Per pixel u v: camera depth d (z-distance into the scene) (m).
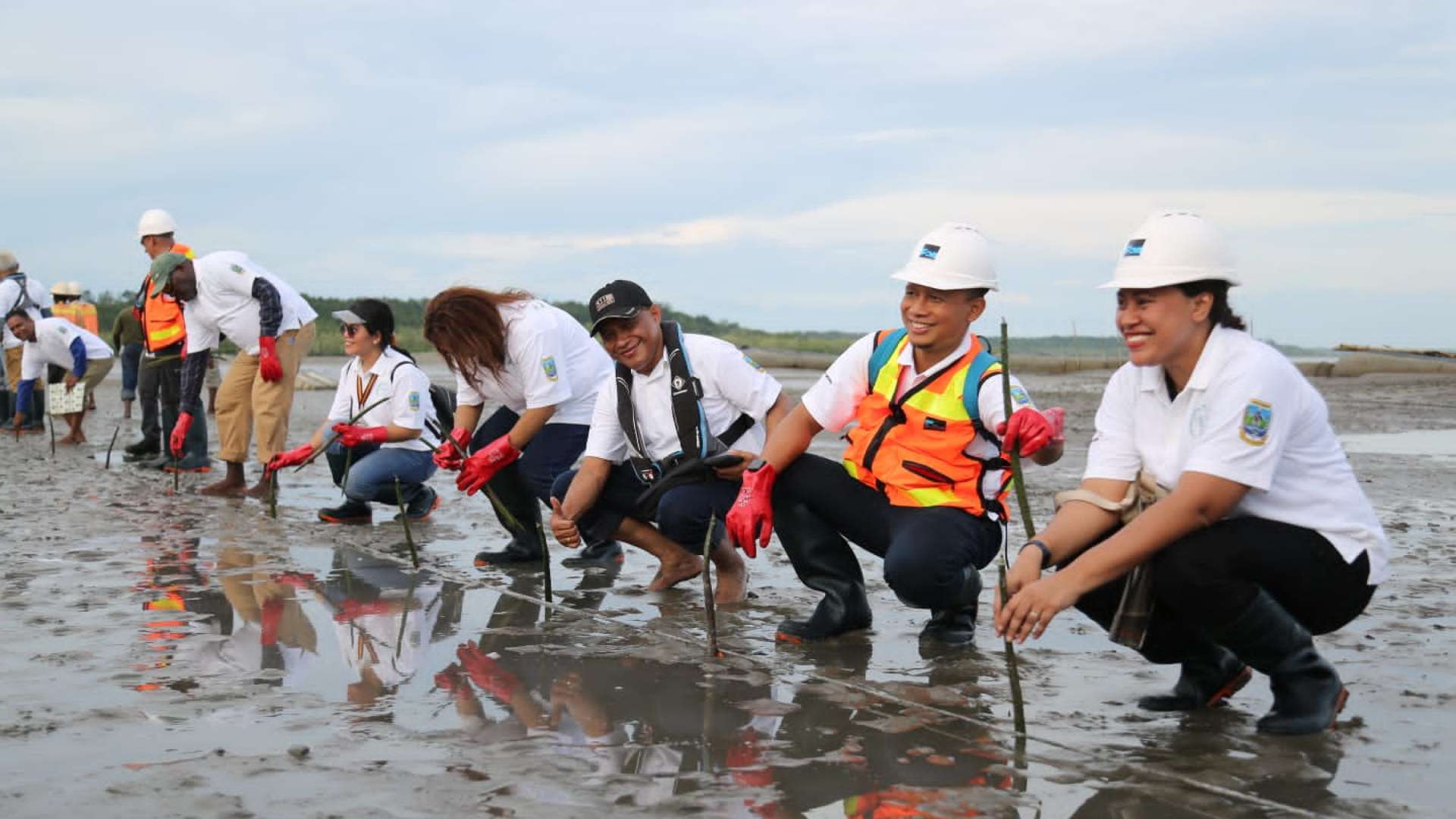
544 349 5.71
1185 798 2.89
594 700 3.68
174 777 2.99
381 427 7.17
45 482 9.05
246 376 8.47
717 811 2.79
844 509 4.41
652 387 5.07
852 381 4.41
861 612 4.50
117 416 15.52
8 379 13.90
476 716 3.52
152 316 9.98
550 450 5.93
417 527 7.13
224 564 5.88
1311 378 23.92
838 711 3.57
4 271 13.52
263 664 4.09
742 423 5.10
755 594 5.30
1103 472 3.50
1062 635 4.50
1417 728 3.37
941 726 3.43
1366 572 3.34
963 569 4.25
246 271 8.26
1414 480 8.66
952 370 4.21
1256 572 3.26
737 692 3.76
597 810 2.79
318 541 6.61
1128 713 3.55
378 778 2.99
